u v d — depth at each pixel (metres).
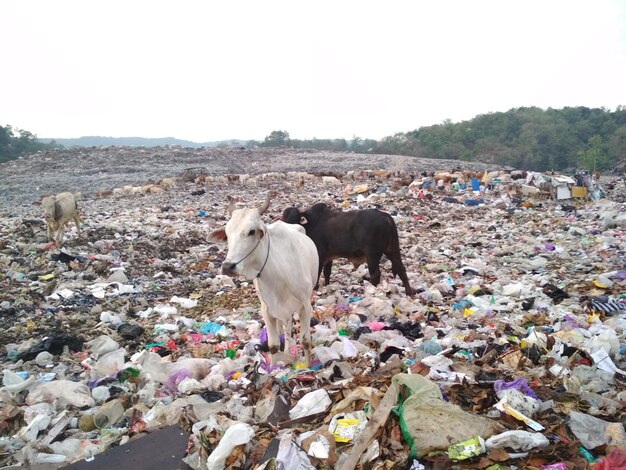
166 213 17.52
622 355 5.07
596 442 3.26
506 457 3.09
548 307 6.82
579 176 19.38
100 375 5.21
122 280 9.41
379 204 18.38
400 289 8.34
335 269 10.20
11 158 74.81
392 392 3.50
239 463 3.34
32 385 4.91
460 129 106.00
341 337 5.80
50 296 8.22
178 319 7.12
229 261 4.46
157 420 3.98
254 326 6.60
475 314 6.72
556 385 4.32
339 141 115.12
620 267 8.95
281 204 19.30
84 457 3.63
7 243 11.51
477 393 3.90
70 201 11.45
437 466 3.08
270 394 4.10
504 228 13.93
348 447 3.31
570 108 120.44
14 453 3.78
